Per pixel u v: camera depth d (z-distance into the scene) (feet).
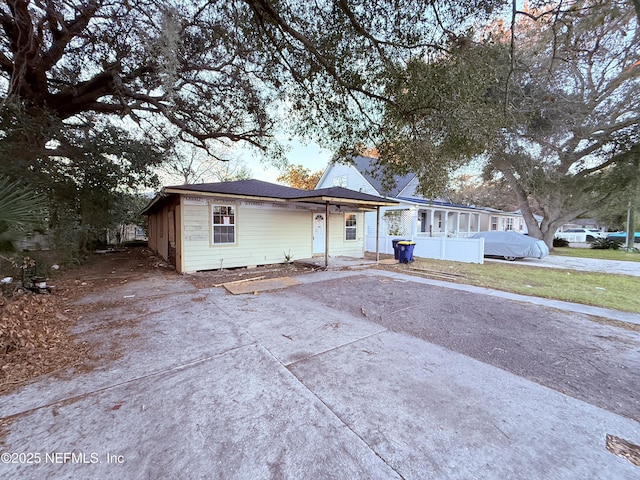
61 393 7.77
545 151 46.11
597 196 49.32
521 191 55.62
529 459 5.62
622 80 37.11
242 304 16.97
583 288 22.24
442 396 7.79
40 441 5.98
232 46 16.65
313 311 15.65
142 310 15.66
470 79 14.02
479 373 9.11
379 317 14.71
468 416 6.95
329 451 5.78
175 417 6.81
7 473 5.14
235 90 23.84
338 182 66.28
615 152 44.37
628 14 23.81
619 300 18.51
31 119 18.49
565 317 14.97
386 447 5.90
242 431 6.36
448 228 69.56
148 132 29.68
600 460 5.61
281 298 18.43
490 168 53.11
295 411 7.07
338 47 14.34
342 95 17.11
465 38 13.48
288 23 13.80
